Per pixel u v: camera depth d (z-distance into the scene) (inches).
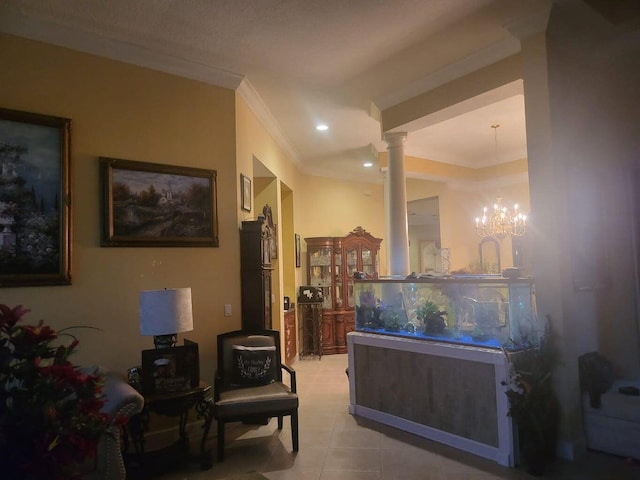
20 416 65.3
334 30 130.5
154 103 142.4
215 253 154.4
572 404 121.6
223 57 146.3
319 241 299.6
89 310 126.0
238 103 166.9
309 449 132.5
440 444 133.4
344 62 151.1
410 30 131.3
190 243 146.7
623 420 120.7
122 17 121.0
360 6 118.5
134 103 138.1
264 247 168.7
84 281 125.7
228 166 159.9
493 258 319.6
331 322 294.7
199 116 152.8
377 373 155.9
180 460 121.0
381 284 160.4
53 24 120.9
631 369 141.3
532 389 114.4
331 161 289.7
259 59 148.0
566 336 121.3
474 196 328.5
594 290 135.4
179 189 145.6
